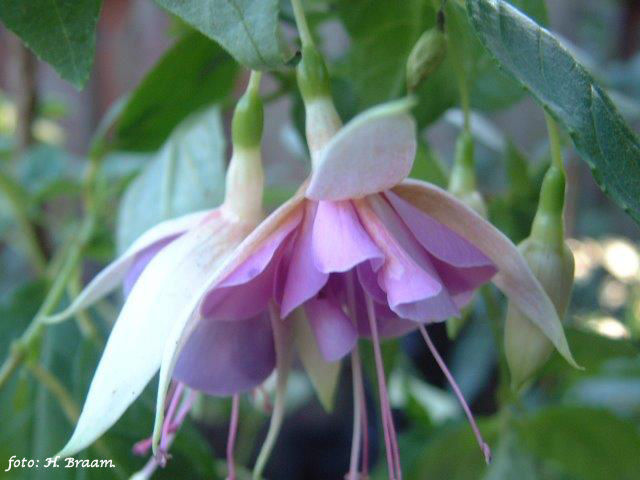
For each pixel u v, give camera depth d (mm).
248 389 309
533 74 286
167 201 384
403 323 311
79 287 416
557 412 426
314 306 304
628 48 773
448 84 375
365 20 358
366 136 275
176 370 305
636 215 284
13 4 292
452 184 358
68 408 388
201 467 382
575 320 488
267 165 796
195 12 283
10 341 410
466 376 581
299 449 707
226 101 414
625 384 636
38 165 534
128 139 420
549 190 316
